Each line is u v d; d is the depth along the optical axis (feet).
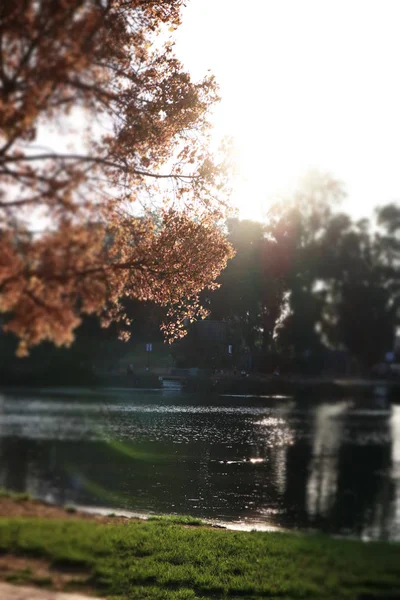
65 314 24.34
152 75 30.50
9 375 98.73
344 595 25.57
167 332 38.91
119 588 25.54
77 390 74.84
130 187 28.40
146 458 41.55
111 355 65.36
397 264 126.31
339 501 42.16
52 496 44.37
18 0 21.75
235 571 28.27
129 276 30.12
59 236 23.29
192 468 41.22
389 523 38.50
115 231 28.99
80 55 22.44
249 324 51.01
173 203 31.24
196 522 36.88
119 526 35.01
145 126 28.48
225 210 31.81
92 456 51.49
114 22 27.25
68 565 28.71
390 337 132.57
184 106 30.66
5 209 22.89
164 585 26.32
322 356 115.03
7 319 26.03
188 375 48.24
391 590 26.03
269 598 25.34
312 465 51.70
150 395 46.70
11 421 75.36
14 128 21.68
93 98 25.16
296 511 39.81
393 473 51.47
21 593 24.30
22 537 32.48
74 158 24.13
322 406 82.53
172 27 31.19
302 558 30.40
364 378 130.52
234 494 40.81
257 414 47.57
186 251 31.22
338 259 111.24
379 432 71.82
